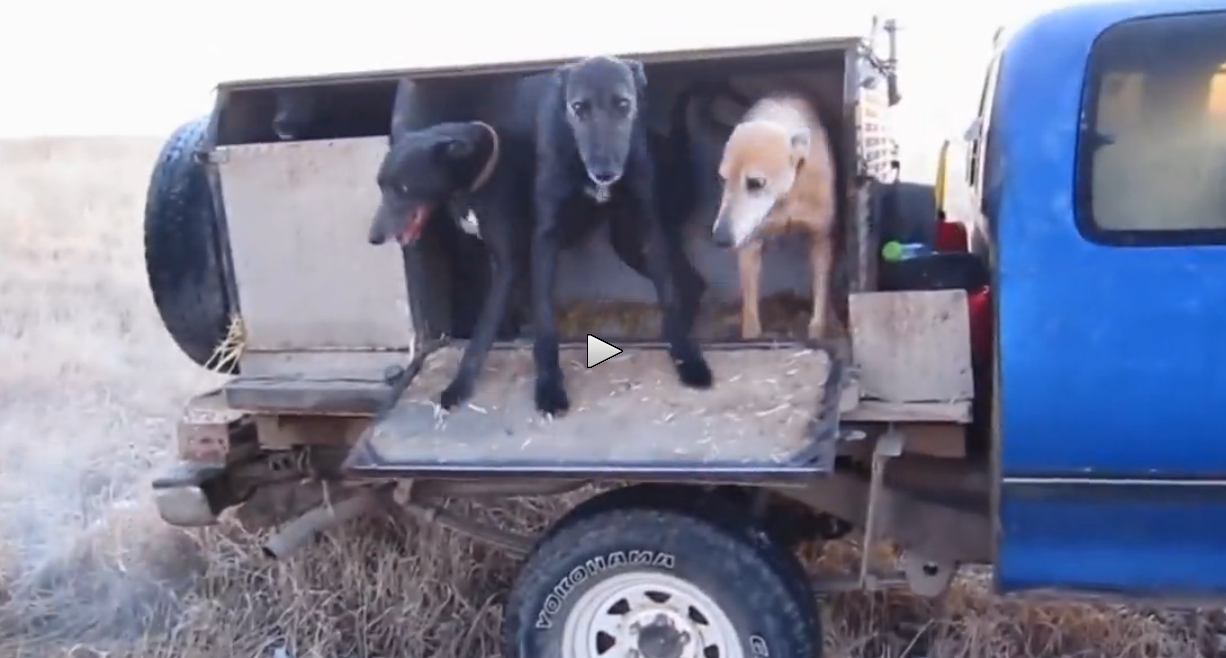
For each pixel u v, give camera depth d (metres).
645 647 4.29
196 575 5.25
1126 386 3.94
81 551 5.45
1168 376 3.92
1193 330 3.90
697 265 4.75
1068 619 4.69
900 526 4.34
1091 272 3.95
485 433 4.25
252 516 4.95
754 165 4.19
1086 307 3.95
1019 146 4.00
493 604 4.96
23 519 5.75
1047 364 3.97
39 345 8.37
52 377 7.59
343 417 4.72
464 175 4.27
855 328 4.16
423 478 4.24
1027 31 4.05
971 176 4.81
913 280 4.29
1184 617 4.69
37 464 6.20
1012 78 4.03
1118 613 4.68
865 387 4.16
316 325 4.53
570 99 4.07
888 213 4.74
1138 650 4.62
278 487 4.93
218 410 4.69
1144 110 3.95
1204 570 3.97
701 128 4.68
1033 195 3.98
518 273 4.41
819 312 4.40
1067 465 3.99
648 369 4.30
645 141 4.29
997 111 4.06
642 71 4.18
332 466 4.87
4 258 11.88
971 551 4.29
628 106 4.06
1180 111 3.94
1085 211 3.96
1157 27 3.96
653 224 4.30
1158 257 3.92
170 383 7.42
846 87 4.16
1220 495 3.92
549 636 4.29
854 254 4.22
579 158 4.18
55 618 5.19
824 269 4.39
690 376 4.23
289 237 4.49
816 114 4.39
